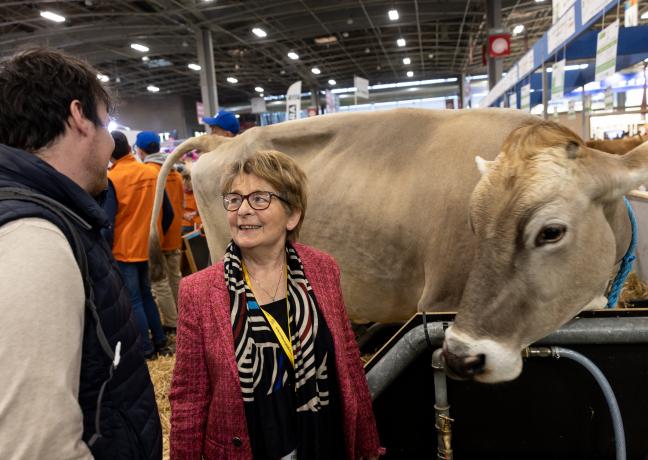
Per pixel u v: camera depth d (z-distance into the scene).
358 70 22.78
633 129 5.25
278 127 2.56
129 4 11.66
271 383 1.14
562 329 1.26
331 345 1.20
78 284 0.82
